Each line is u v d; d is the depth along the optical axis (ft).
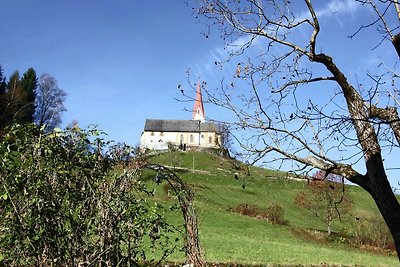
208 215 127.95
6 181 20.52
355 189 163.73
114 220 20.80
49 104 240.73
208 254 74.08
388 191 22.20
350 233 120.47
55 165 21.57
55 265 20.43
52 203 20.79
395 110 21.77
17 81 233.55
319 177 23.57
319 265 75.82
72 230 20.65
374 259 93.91
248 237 109.81
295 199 141.28
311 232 127.85
